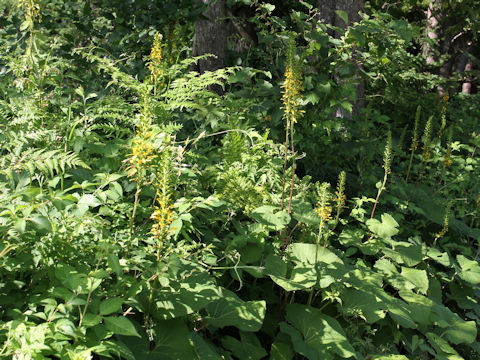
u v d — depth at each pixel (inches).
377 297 134.1
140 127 96.7
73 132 126.0
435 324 150.8
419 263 171.5
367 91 333.4
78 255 88.1
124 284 92.4
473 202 241.4
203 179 149.3
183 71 223.9
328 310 138.6
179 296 97.7
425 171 264.4
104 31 248.7
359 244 156.9
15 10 309.9
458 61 748.6
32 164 93.1
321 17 292.4
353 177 217.2
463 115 400.2
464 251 196.5
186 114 185.3
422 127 347.3
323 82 187.5
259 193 148.0
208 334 116.6
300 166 207.3
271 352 118.0
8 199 84.4
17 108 128.0
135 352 89.1
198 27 244.8
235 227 137.2
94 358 83.3
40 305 84.5
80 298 75.5
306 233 147.9
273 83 222.7
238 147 159.0
